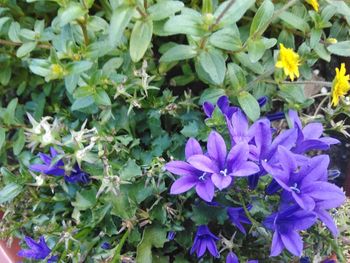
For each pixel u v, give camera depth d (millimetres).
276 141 110
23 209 141
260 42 129
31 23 161
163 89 154
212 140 104
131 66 139
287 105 144
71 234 119
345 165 176
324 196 99
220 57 130
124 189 123
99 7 152
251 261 118
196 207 119
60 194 132
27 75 162
